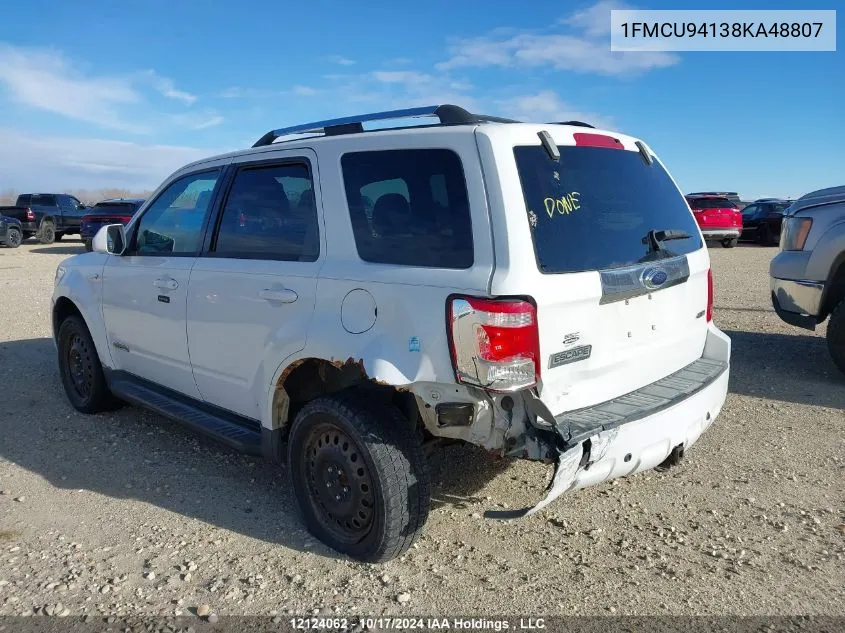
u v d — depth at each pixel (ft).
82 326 17.62
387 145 10.88
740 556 11.19
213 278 13.23
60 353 18.74
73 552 11.22
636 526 12.20
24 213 80.89
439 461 14.83
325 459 11.18
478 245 9.57
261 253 12.61
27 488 13.62
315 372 12.37
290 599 9.98
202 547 11.40
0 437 16.40
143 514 12.57
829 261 20.03
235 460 15.11
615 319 10.50
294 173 12.27
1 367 22.80
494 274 9.29
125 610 9.71
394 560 11.02
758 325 29.14
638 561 11.06
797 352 24.35
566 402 9.95
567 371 9.82
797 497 13.25
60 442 16.11
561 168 10.35
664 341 11.69
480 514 12.61
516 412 9.50
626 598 10.05
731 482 13.93
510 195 9.52
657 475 14.29
